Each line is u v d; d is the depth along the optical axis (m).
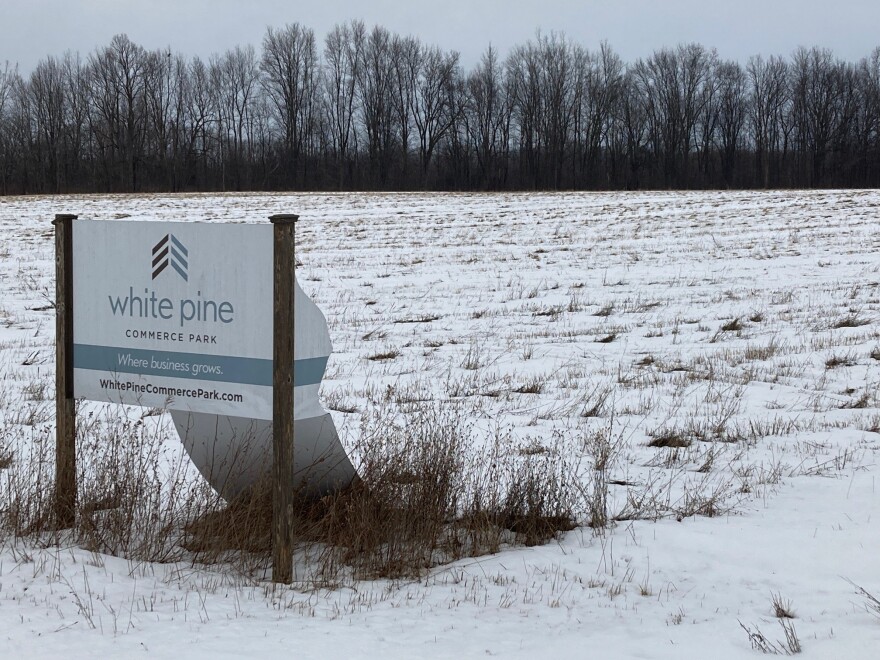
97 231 6.31
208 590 5.52
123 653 4.44
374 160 99.12
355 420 10.76
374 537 6.34
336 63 100.69
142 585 5.52
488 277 28.38
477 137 101.00
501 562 6.30
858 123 101.88
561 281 27.31
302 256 33.75
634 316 21.12
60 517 6.50
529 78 101.00
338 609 5.27
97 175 93.31
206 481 7.05
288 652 4.52
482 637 4.84
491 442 9.71
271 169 97.12
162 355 6.15
